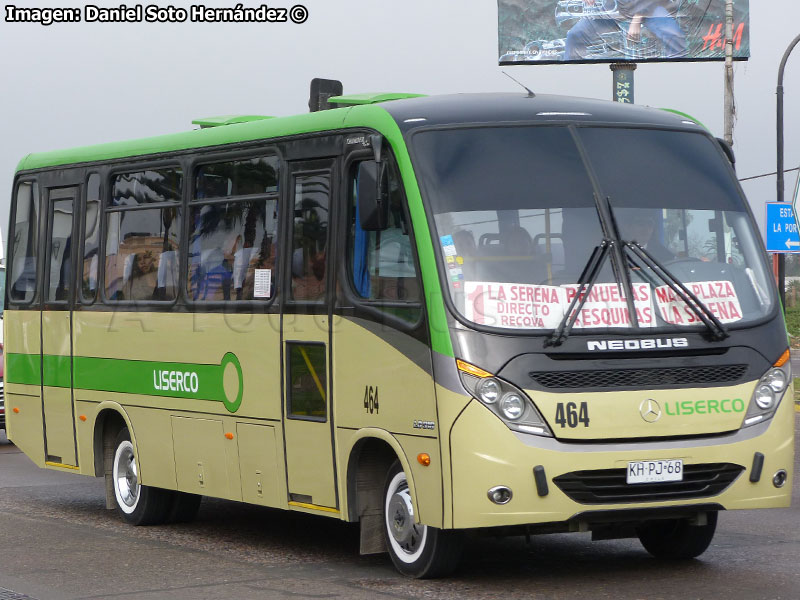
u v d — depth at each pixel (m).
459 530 10.34
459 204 10.28
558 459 9.70
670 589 10.03
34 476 18.62
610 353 9.95
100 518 14.73
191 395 13.05
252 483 12.22
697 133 11.34
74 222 15.12
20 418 16.05
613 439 9.85
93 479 18.30
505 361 9.79
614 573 10.77
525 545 12.34
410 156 10.48
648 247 10.48
